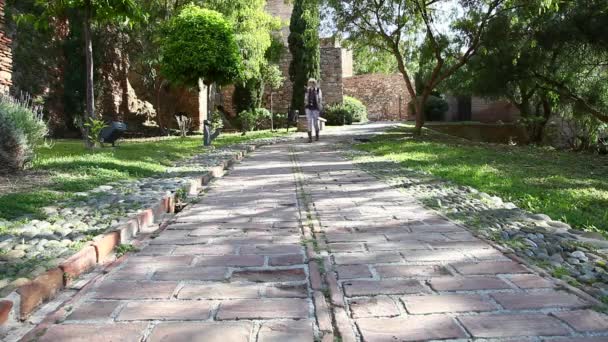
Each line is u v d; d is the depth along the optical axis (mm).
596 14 12484
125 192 5148
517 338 1939
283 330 2031
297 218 4199
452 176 6676
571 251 3182
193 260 3027
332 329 2035
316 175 6934
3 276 2508
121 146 10352
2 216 3881
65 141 14109
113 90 19734
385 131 17047
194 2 17781
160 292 2475
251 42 18594
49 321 2137
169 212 4836
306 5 16516
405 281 2598
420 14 14695
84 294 2459
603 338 1931
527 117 18656
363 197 5168
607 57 14078
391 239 3465
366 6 14508
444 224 3910
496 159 9281
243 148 10883
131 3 9516
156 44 18094
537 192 5578
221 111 24453
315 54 22328
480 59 15859
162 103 22172
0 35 10516
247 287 2545
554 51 14250
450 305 2268
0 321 2064
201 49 11188
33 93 16969
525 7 12242
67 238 3309
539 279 2602
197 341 1937
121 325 2090
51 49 17875
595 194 5547
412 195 5273
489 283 2549
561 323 2066
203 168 7273
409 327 2043
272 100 23953
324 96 24969
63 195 4832
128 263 2982
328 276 2686
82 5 9328
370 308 2244
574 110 16531
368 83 32531
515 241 3383
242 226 3928
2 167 5996
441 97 29500
